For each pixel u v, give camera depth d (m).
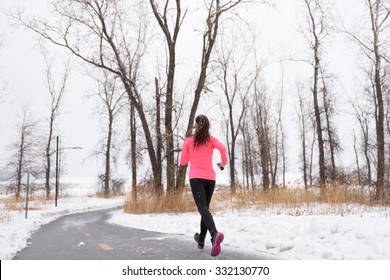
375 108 31.14
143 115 19.38
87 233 8.76
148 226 10.14
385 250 4.36
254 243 5.85
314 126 32.44
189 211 15.64
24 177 16.25
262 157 29.78
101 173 44.16
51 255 5.36
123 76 19.64
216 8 17.91
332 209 10.30
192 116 18.38
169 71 19.41
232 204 14.91
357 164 41.81
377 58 19.83
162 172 18.98
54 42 19.36
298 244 5.26
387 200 12.08
